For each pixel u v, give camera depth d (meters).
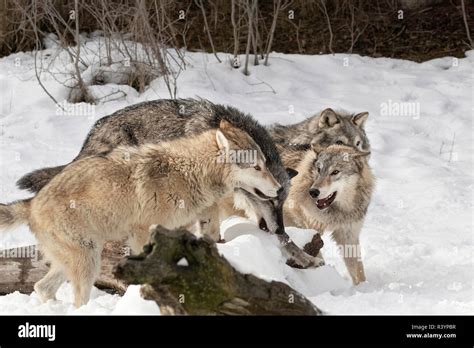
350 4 17.70
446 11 18.39
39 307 7.52
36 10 16.05
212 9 18.28
